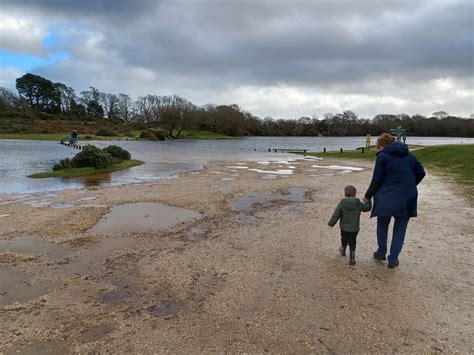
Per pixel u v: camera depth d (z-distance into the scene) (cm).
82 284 485
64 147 4206
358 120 15050
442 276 501
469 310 406
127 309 415
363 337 354
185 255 598
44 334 363
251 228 768
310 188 1343
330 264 549
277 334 360
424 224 781
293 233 726
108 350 336
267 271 525
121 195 1180
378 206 510
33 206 1002
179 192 1241
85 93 13112
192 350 335
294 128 14262
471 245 637
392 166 509
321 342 346
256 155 3481
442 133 13275
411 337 354
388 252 600
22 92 12150
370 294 446
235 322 384
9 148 3931
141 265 553
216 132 11675
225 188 1334
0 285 482
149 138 7906
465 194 1154
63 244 659
